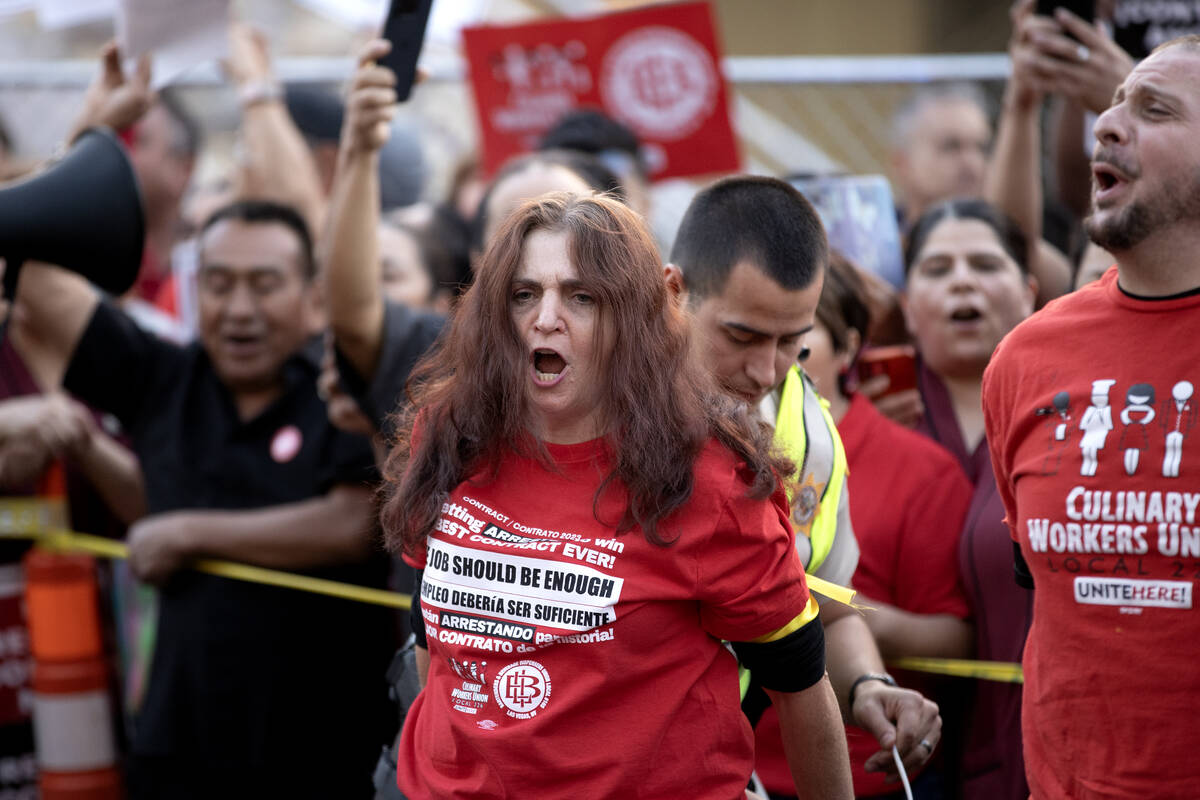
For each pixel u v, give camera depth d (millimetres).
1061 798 7590
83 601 13844
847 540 8688
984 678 10258
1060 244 15023
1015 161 13008
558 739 6754
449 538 7074
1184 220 7207
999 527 10125
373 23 21094
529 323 6992
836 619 8938
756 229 7965
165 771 12812
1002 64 18484
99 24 21906
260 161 15953
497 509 7016
